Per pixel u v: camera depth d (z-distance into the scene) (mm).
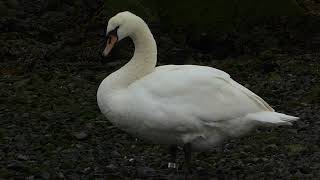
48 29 22031
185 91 10750
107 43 11391
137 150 12992
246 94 10977
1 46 20516
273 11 21984
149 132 10914
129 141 13547
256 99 10984
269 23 21891
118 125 11047
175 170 11531
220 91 10867
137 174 11398
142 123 10805
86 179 11344
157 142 11141
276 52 20578
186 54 20234
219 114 10789
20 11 23391
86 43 21000
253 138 13508
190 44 21234
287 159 12242
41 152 12875
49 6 23438
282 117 10812
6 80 17875
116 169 11773
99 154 12742
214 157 12477
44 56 19969
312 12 22953
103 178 11336
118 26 11305
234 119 10844
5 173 11344
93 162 12289
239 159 12312
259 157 12414
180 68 11055
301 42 21281
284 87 17531
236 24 21766
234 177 11320
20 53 20203
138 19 11250
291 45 21203
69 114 15211
